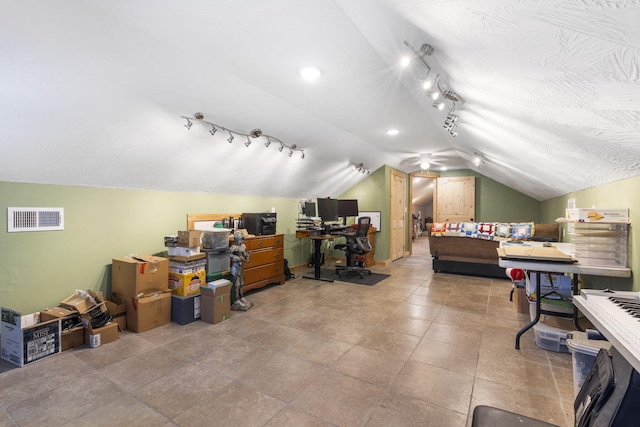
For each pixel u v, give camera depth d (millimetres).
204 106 2691
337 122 3674
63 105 2098
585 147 1917
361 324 3061
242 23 1697
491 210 7309
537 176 4035
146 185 3377
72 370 2176
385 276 5262
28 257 2584
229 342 2645
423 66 1875
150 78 2182
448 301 3830
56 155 2461
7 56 1651
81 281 2912
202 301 3154
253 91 2662
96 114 2295
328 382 2049
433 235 5543
